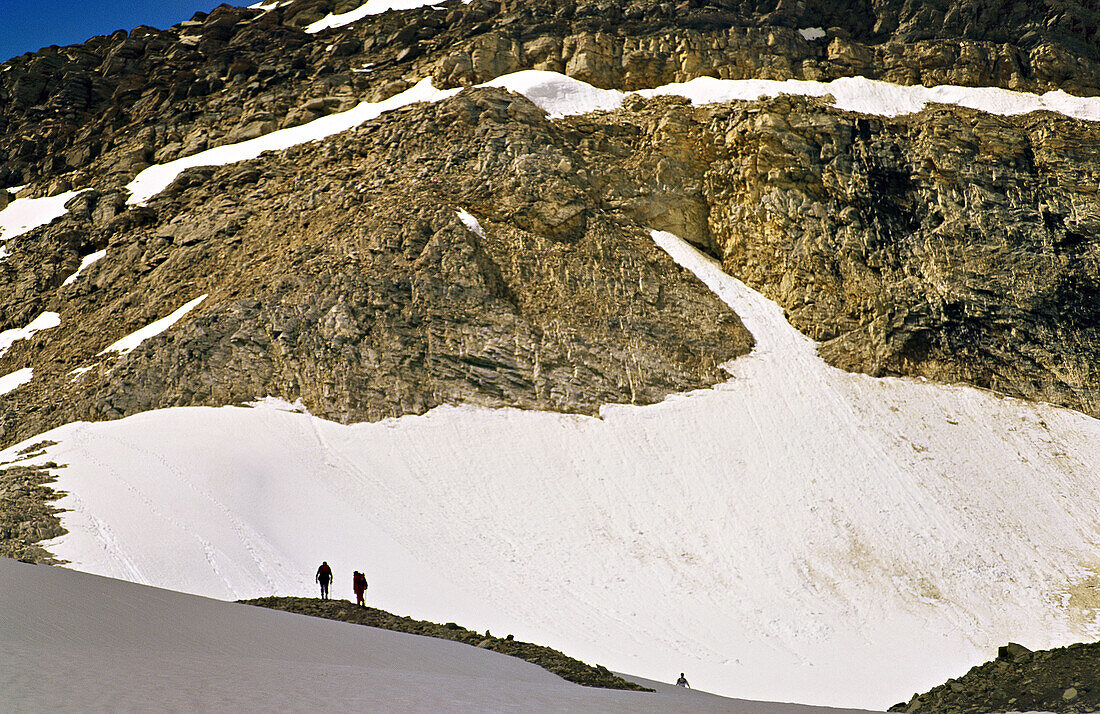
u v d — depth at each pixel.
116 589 19.75
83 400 50.00
